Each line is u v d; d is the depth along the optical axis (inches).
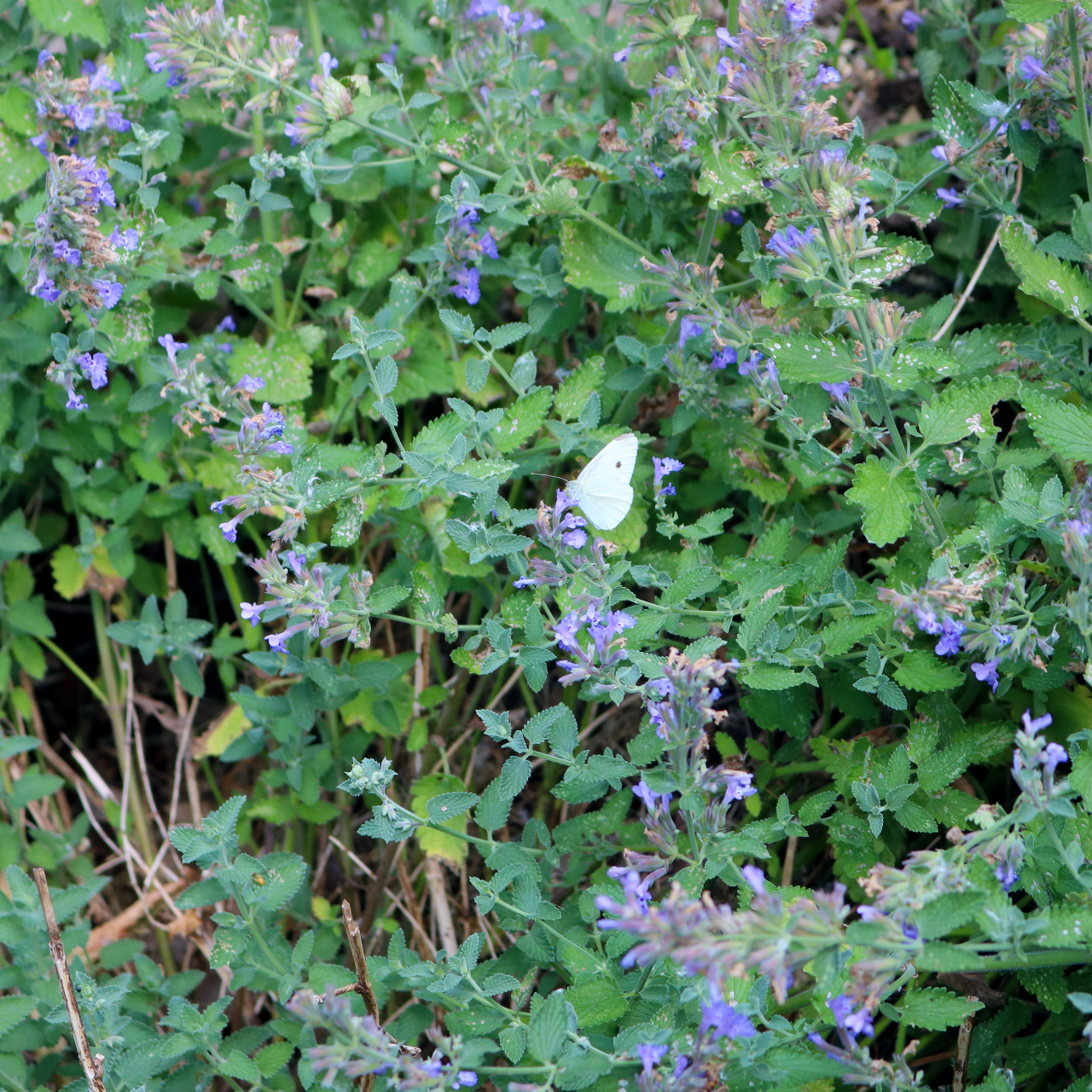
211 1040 44.0
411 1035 43.7
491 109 46.9
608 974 42.9
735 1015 40.5
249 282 47.6
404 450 44.2
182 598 47.6
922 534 45.1
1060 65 44.3
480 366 45.3
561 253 46.4
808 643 44.2
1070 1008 44.4
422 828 46.7
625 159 46.1
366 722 47.5
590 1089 42.1
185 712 49.5
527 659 43.8
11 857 47.7
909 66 52.1
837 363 43.3
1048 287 44.8
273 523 49.3
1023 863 41.9
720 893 46.5
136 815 49.2
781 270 43.1
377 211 49.4
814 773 46.7
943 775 43.9
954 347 46.1
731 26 44.9
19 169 46.9
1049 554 44.2
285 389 47.6
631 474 44.5
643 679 45.8
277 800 47.3
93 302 45.3
